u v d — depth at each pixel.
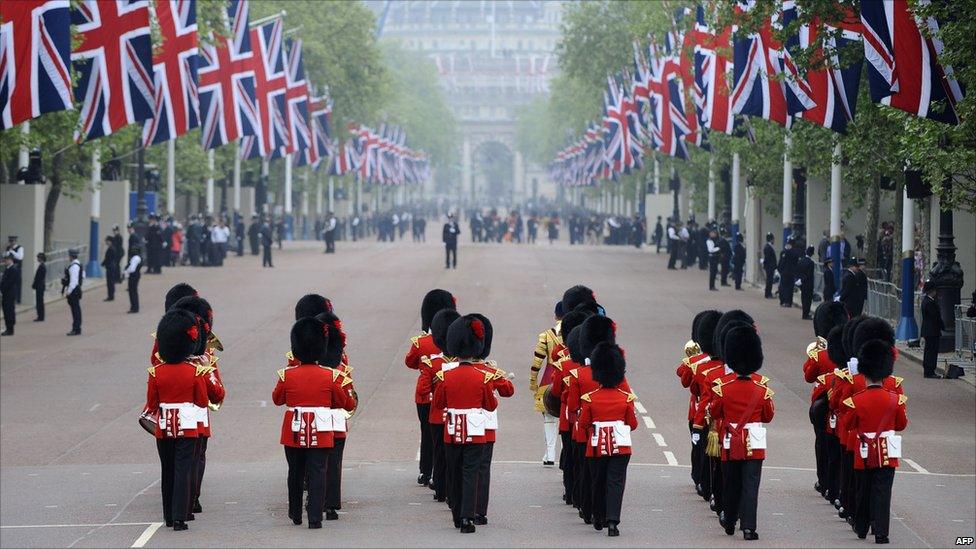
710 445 50.09
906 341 112.38
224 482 61.91
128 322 129.62
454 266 199.75
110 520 53.09
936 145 90.25
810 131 124.94
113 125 129.38
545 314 136.88
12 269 120.69
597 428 48.91
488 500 52.69
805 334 121.00
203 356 52.16
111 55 128.88
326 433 50.28
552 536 48.84
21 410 84.94
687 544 47.47
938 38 82.19
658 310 142.38
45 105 109.25
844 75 106.19
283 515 53.41
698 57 153.38
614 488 48.84
